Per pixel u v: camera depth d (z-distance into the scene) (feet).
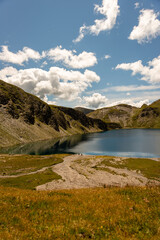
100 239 21.29
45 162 237.66
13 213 28.73
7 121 631.56
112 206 32.45
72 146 491.31
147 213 28.66
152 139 606.14
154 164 207.00
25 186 119.85
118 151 382.42
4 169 183.01
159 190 41.37
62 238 21.06
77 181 138.92
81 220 26.25
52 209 31.42
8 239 19.65
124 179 147.02
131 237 21.67
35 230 22.91
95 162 229.04
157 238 20.94
